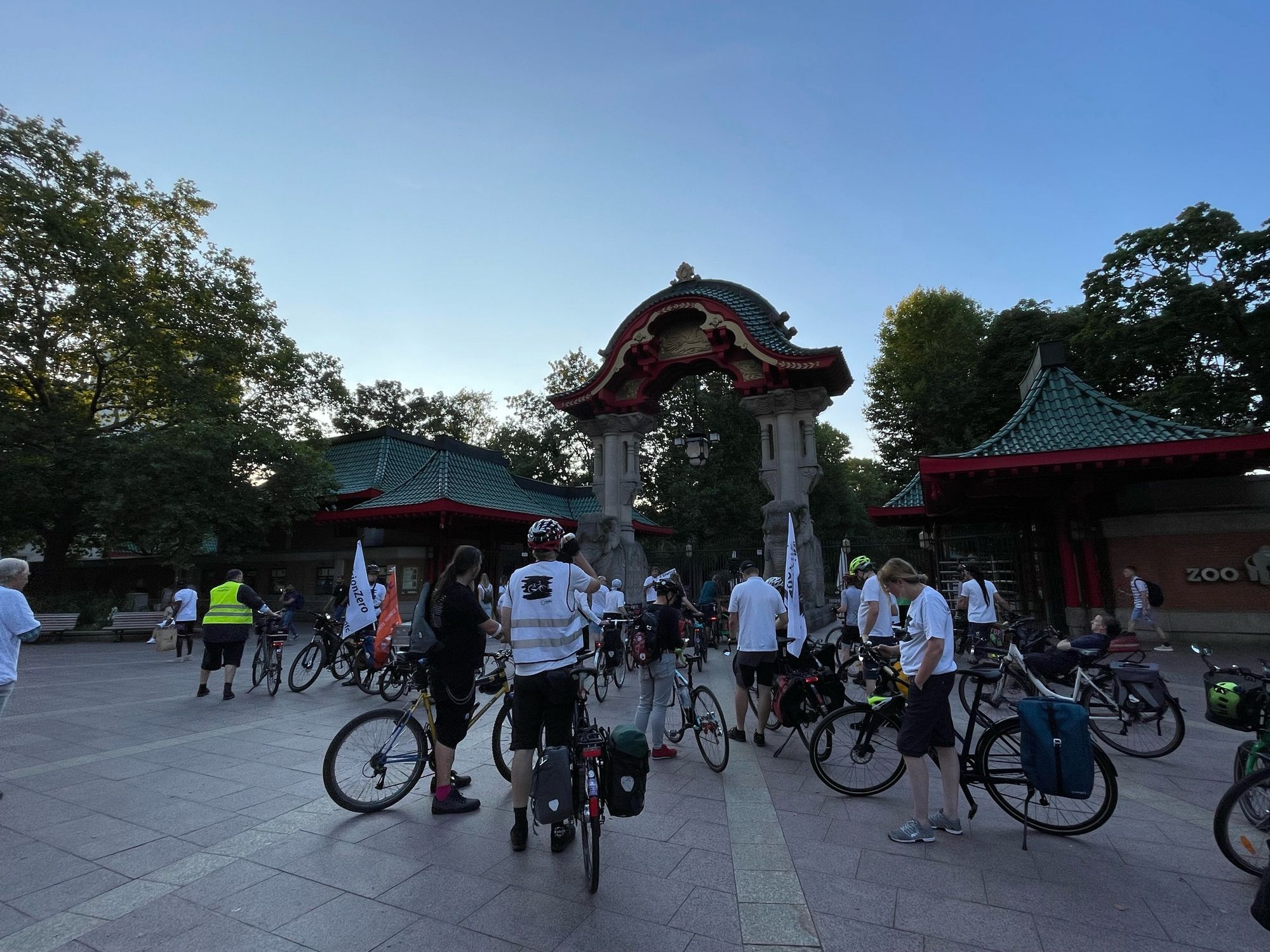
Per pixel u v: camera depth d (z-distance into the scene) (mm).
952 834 4266
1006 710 7512
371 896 3445
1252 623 12133
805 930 3076
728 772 5656
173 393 20891
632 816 3580
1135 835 4230
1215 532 12617
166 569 28453
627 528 19109
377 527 23562
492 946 2951
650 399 19781
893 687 5922
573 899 3398
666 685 6172
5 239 17938
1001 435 13695
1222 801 3771
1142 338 22484
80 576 28984
